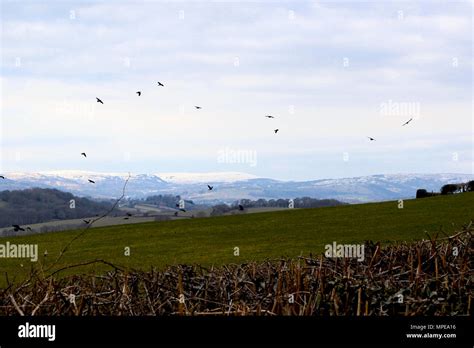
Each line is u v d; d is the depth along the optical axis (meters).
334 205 48.62
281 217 42.69
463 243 9.42
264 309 6.82
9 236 38.28
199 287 7.56
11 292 7.32
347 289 6.95
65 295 7.03
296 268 7.52
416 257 9.09
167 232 38.00
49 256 28.92
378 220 37.09
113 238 36.00
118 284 7.65
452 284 7.50
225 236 34.47
